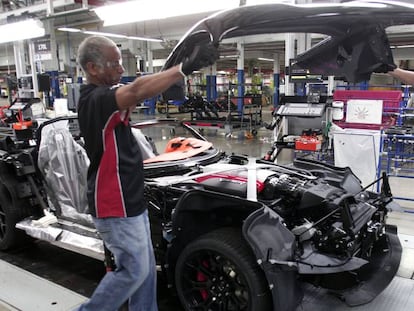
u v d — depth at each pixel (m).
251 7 2.13
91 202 2.24
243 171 3.31
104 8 6.83
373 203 3.26
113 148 2.14
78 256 4.14
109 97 2.00
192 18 15.87
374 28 2.26
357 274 2.96
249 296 2.51
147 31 17.38
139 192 2.27
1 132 5.73
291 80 6.18
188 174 3.35
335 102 6.04
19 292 3.36
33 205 4.08
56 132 3.84
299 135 6.54
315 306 2.90
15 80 12.98
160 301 3.25
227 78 29.91
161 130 15.60
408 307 2.96
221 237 2.64
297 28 2.38
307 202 2.91
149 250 2.41
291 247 2.47
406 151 9.27
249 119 14.73
